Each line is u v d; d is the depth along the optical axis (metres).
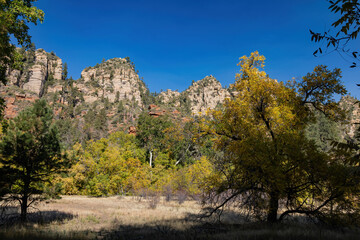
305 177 10.48
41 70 186.12
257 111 12.65
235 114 12.70
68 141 97.62
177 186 30.19
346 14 3.11
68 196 34.69
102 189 36.44
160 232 10.96
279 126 11.70
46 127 15.41
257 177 10.59
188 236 9.51
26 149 13.65
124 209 21.62
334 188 9.86
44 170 14.48
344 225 9.61
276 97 12.52
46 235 9.12
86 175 37.66
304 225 11.04
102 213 18.77
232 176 12.19
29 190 13.94
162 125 59.12
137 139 61.50
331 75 12.46
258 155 9.89
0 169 13.02
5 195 13.71
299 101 12.67
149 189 32.94
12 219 12.70
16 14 8.96
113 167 38.56
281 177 9.80
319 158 9.79
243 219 15.06
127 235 10.81
